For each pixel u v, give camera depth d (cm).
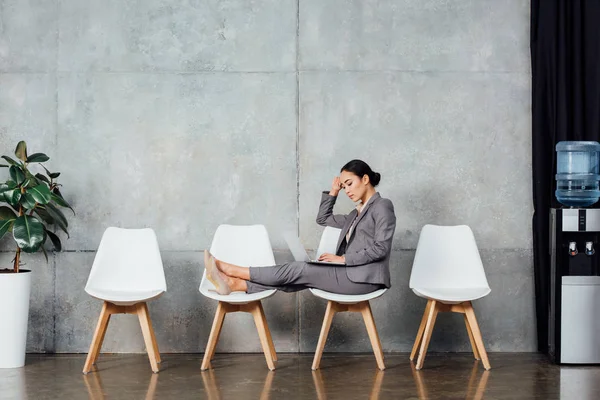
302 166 532
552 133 522
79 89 532
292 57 532
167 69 532
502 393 405
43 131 533
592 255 491
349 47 532
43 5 532
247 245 502
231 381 436
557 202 518
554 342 489
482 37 534
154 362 464
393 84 532
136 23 532
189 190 532
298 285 472
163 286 481
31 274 524
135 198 532
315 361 470
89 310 530
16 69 533
